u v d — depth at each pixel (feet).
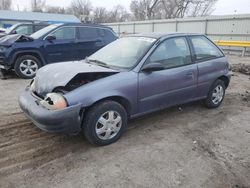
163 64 14.20
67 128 11.10
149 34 15.55
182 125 15.10
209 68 16.53
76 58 28.53
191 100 16.17
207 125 15.20
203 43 16.84
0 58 26.04
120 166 10.87
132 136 13.55
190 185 9.81
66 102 10.98
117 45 15.75
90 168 10.71
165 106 14.67
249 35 58.85
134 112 13.35
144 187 9.63
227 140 13.41
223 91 18.26
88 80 12.41
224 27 64.34
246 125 15.34
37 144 12.55
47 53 26.76
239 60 47.29
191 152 12.10
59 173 10.36
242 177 10.37
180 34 15.71
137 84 12.96
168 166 10.95
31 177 10.10
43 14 128.16
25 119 15.43
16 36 26.55
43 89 12.12
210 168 10.88
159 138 13.41
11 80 25.68
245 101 20.11
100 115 11.96
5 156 11.46
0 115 15.99
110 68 13.37
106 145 12.53
